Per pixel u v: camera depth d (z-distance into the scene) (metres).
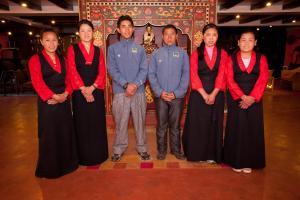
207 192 2.42
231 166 2.89
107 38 4.40
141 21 4.34
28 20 11.18
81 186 2.54
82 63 2.78
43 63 2.57
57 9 8.25
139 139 3.14
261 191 2.43
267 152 3.38
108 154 3.21
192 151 2.98
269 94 8.48
